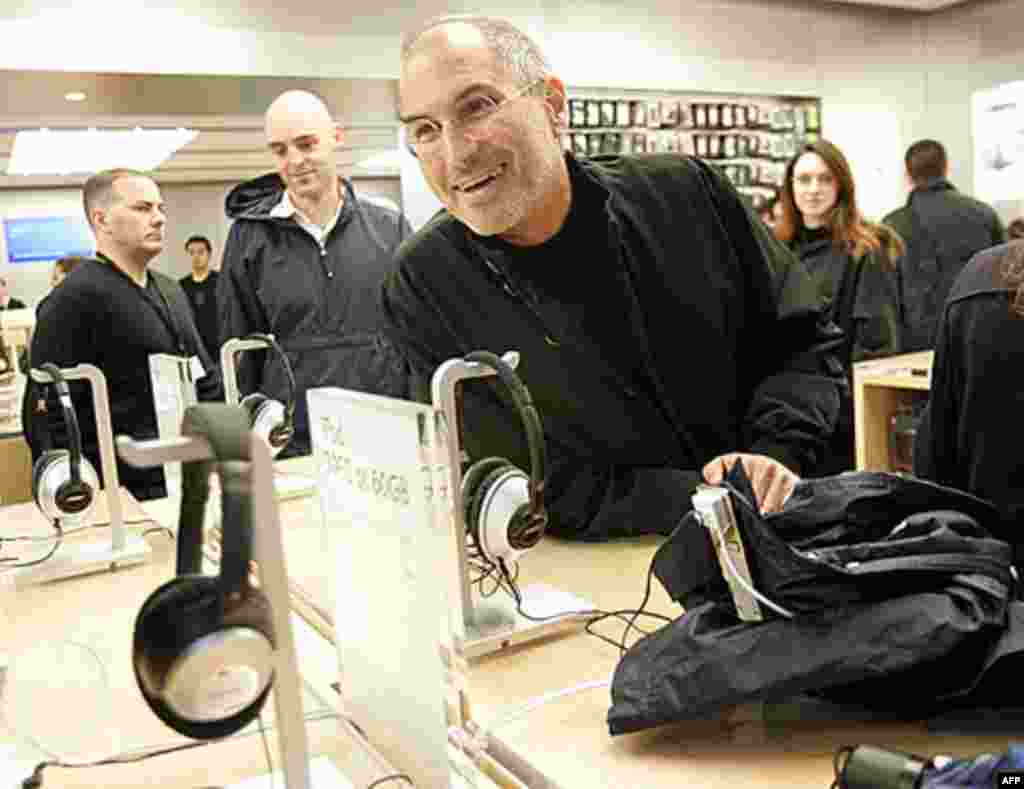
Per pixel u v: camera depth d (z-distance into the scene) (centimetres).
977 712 80
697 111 487
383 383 176
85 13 314
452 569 77
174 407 180
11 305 315
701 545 87
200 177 337
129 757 90
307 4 356
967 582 77
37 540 165
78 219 339
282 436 154
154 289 207
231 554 50
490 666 100
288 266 191
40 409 179
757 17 507
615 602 115
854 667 75
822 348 159
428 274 147
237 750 90
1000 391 101
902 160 583
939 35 584
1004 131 562
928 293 355
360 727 94
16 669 112
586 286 141
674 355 149
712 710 78
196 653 49
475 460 119
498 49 123
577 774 77
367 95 376
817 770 74
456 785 77
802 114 535
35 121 336
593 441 144
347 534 90
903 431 270
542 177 128
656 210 147
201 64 335
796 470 145
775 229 306
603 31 449
